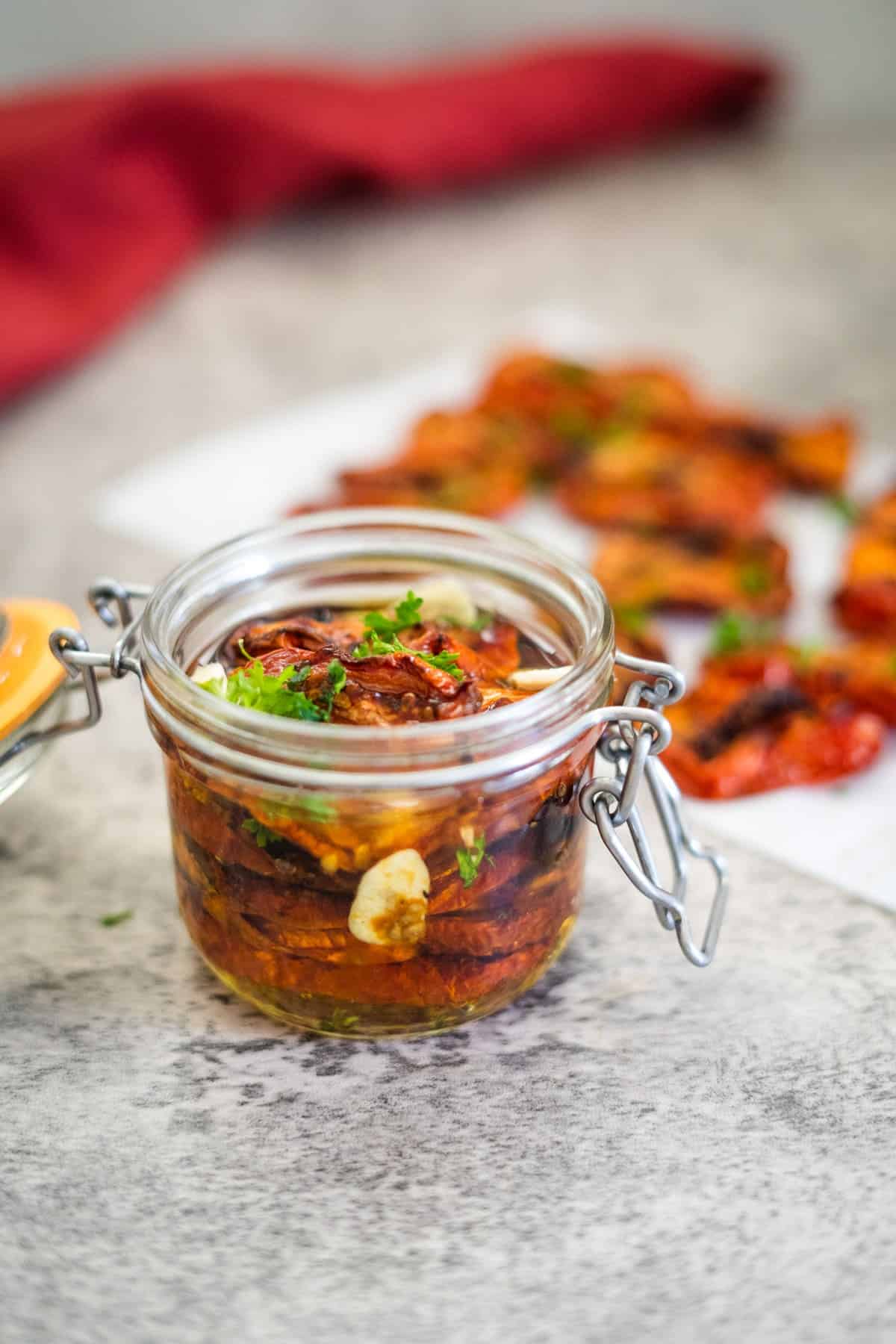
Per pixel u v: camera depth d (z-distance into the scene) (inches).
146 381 32.0
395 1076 17.9
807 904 19.8
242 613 18.8
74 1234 16.6
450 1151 17.2
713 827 20.9
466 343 33.6
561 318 34.4
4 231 32.9
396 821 16.5
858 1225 16.6
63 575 25.2
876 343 34.3
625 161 45.7
